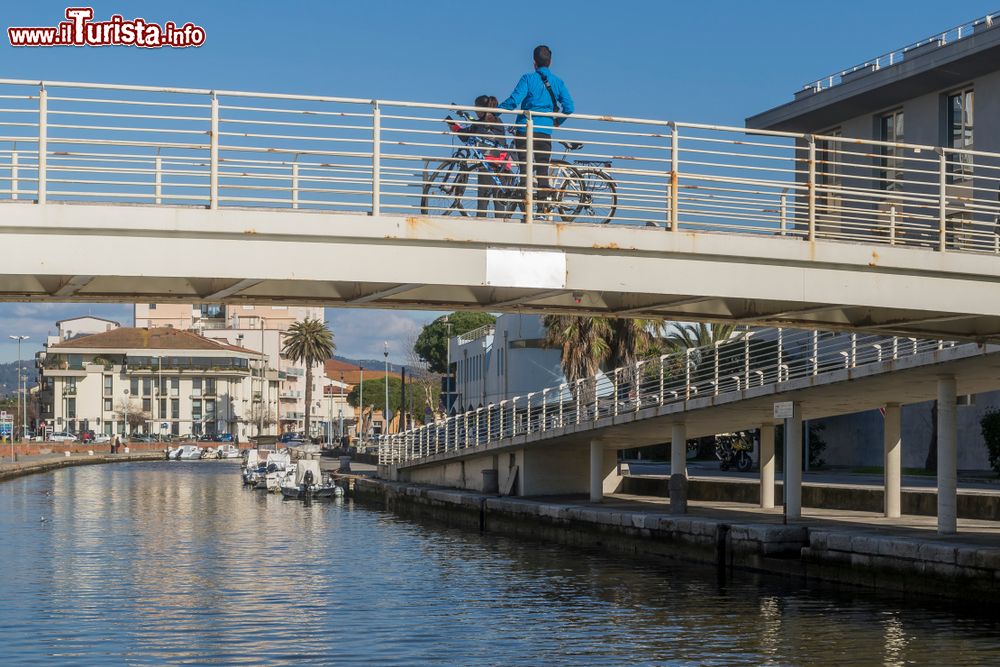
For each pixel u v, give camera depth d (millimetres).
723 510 40344
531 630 23766
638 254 19047
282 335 197250
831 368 33281
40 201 16562
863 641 21938
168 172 16922
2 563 35125
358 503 63938
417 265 18016
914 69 49781
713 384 38688
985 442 49219
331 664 20859
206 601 27672
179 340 177875
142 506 60062
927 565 26109
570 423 46719
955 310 21188
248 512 56531
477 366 100562
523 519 44906
